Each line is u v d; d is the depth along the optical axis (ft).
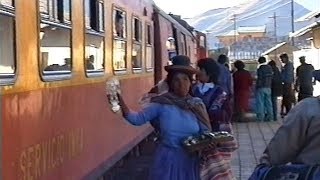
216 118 14.30
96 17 16.67
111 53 18.84
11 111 9.80
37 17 11.28
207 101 14.32
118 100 12.40
